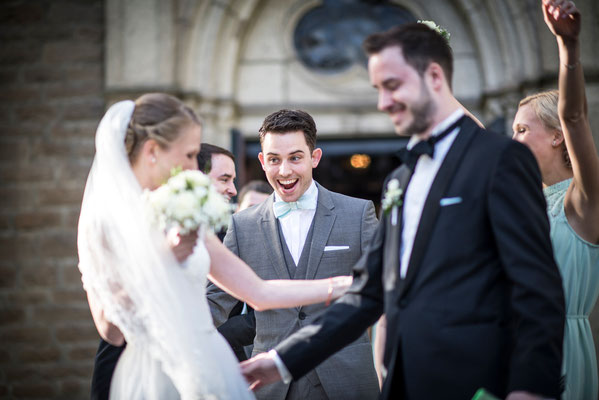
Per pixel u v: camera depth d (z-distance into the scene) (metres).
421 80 1.83
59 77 6.09
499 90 5.88
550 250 1.71
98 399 2.14
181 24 5.91
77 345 5.90
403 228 1.95
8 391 5.91
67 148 6.04
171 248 1.99
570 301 2.32
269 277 2.69
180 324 1.93
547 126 2.46
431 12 6.16
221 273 2.25
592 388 2.32
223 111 6.04
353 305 2.11
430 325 1.77
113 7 5.91
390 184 2.01
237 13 6.04
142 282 1.90
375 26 6.23
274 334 2.61
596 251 2.34
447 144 1.89
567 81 2.02
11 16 6.15
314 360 2.10
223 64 6.05
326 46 6.25
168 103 2.02
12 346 5.94
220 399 1.97
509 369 1.73
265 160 2.75
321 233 2.70
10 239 6.01
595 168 2.17
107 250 1.92
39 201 6.02
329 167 8.63
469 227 1.77
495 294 1.76
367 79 6.20
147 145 1.98
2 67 6.12
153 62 5.87
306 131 2.74
